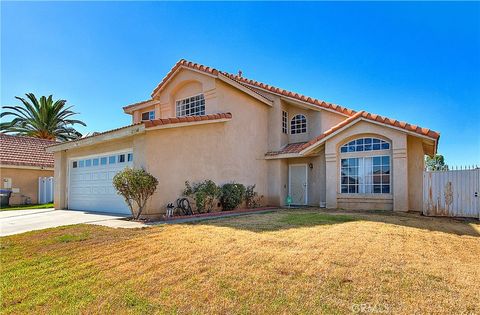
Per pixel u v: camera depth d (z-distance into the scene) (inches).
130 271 214.4
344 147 640.4
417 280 192.2
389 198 582.9
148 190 455.8
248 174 677.9
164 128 502.9
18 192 940.0
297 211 575.8
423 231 352.2
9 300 175.8
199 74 637.3
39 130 1428.4
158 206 489.4
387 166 591.2
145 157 480.7
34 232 351.6
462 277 198.5
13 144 1043.3
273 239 293.4
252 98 708.0
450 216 514.0
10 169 930.1
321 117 732.0
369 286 183.3
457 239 315.0
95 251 263.9
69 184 672.4
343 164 639.1
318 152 701.3
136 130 479.5
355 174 623.8
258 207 674.2
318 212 547.8
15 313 161.5
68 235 326.3
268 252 249.0
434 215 524.4
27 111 1418.6
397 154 570.3
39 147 1096.2
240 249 258.1
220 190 565.9
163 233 328.8
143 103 840.3
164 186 500.4
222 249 259.0
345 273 203.5
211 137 586.9
